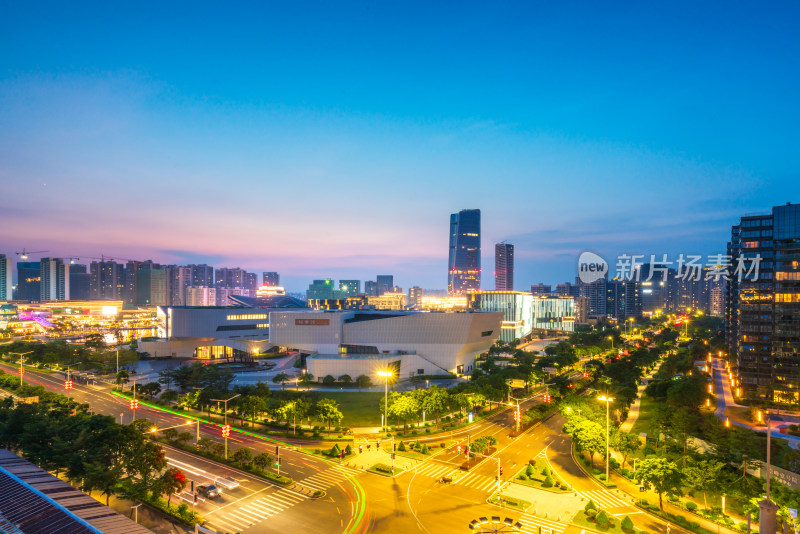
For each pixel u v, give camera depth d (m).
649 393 163.25
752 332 159.00
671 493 80.06
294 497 83.81
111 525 56.28
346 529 72.25
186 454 105.25
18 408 106.19
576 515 78.00
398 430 124.69
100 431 87.94
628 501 84.38
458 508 79.94
